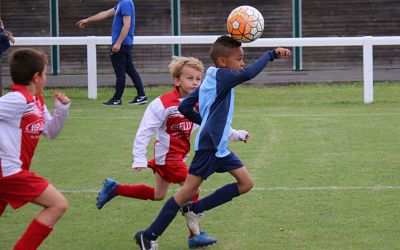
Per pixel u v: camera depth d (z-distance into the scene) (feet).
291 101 95.86
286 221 42.80
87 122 80.33
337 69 136.98
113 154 63.62
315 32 136.46
